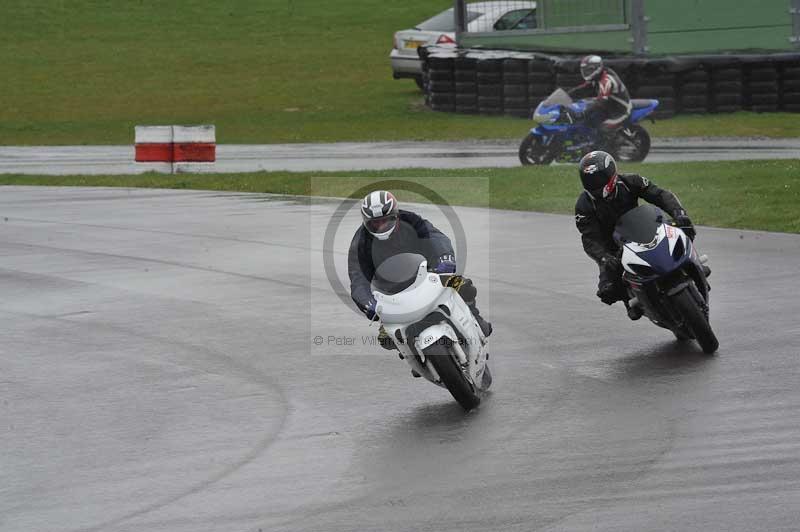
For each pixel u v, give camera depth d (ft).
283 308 125.90
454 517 66.13
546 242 161.99
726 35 342.64
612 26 346.74
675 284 100.32
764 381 90.94
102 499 71.26
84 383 98.37
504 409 87.97
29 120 378.73
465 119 344.90
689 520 63.67
